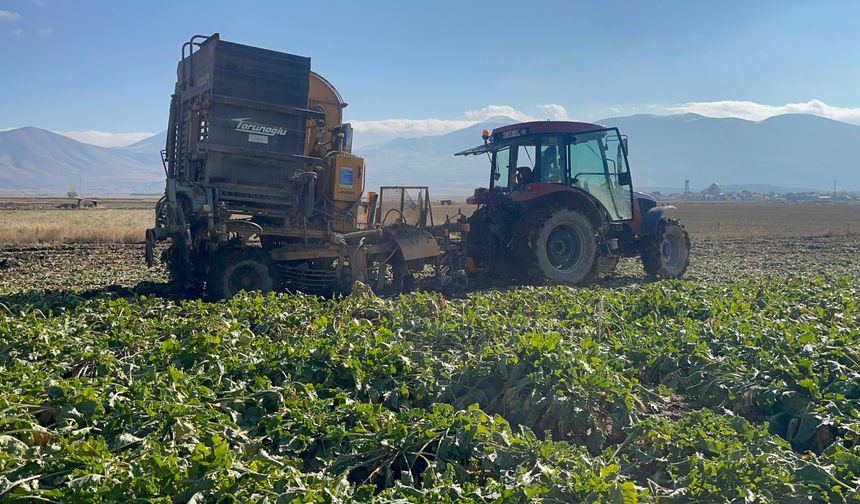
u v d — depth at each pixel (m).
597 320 9.20
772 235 41.41
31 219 43.56
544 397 6.50
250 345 7.74
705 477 4.91
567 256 15.47
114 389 5.95
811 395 6.59
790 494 4.82
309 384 6.29
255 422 5.92
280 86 12.32
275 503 4.34
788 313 10.40
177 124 13.10
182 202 12.35
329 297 13.10
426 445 5.40
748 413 6.95
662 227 17.31
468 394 6.95
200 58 12.28
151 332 8.08
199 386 6.12
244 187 12.27
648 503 4.74
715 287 13.08
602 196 16.08
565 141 15.38
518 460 5.25
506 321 9.24
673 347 8.18
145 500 4.24
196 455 4.60
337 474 5.20
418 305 10.12
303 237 12.83
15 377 6.20
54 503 4.23
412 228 13.83
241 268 11.98
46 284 15.02
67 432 5.13
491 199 15.92
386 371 7.00
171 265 13.47
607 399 6.45
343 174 13.20
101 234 28.75
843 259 24.81
